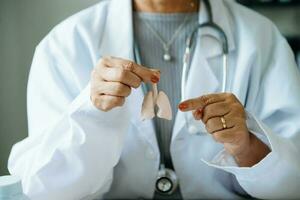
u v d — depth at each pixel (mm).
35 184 790
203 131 925
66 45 973
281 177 816
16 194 614
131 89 740
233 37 1015
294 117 922
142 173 951
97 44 972
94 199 927
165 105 777
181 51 995
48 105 923
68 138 798
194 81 954
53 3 1430
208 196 979
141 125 922
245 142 778
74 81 940
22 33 1435
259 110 963
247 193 933
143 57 990
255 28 1020
